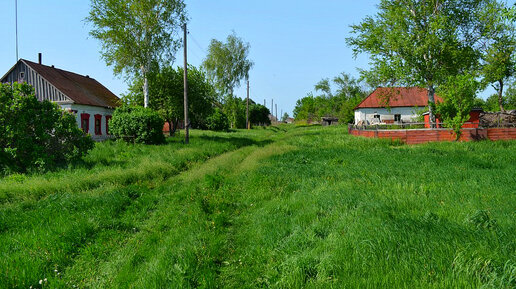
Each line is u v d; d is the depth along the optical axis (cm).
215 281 413
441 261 359
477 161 1169
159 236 591
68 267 469
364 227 487
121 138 2227
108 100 3203
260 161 1441
